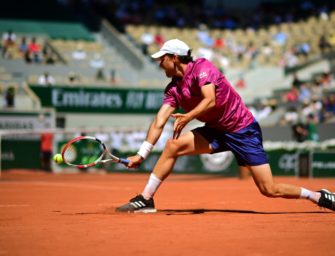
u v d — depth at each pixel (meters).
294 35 48.22
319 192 10.04
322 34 48.59
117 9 48.12
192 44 45.28
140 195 10.17
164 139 32.88
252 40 47.59
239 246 6.71
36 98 34.81
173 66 9.62
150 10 48.94
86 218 9.38
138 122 36.69
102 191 17.14
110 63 41.19
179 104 9.93
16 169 32.47
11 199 13.88
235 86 42.41
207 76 9.39
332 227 8.30
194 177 28.31
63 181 24.30
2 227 8.38
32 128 32.75
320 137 34.06
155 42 44.66
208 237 7.36
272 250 6.45
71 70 39.06
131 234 7.60
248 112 9.77
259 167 9.77
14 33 41.41
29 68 38.16
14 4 44.97
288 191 9.89
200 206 11.98
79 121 35.62
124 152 32.50
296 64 44.44
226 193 16.11
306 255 6.16
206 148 9.83
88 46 42.03
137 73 40.78
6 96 34.25
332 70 42.84
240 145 9.73
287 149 28.38
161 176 10.05
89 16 46.31
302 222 8.86
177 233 7.69
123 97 36.22
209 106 9.31
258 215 9.88
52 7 46.00
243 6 52.66
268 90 42.28
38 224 8.70
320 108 37.03
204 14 49.72
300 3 53.00
